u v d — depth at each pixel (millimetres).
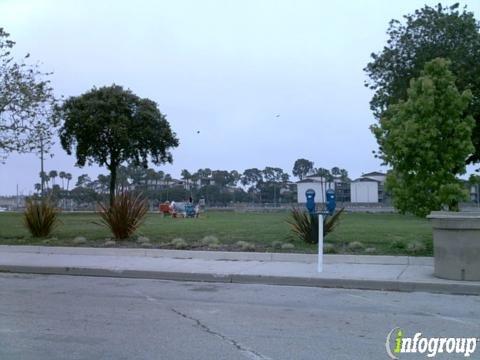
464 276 11438
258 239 17781
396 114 16750
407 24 37812
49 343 7137
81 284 12336
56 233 20484
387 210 51812
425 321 8477
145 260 15086
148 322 8383
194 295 10867
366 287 11641
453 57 35094
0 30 25641
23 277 13500
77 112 44156
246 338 7418
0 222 27438
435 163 15375
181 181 87375
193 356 6566
